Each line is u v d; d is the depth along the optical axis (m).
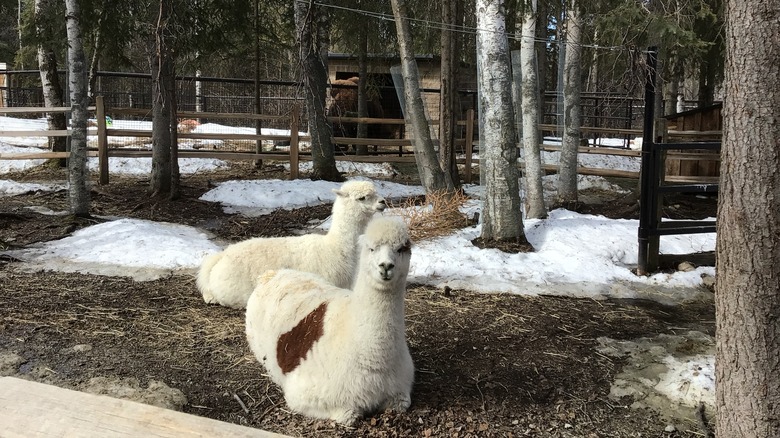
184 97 20.02
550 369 4.52
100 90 20.38
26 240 7.71
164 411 1.79
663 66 11.02
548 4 11.14
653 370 4.55
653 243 7.19
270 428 3.50
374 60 17.28
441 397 3.96
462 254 7.44
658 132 7.35
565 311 5.85
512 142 7.64
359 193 5.39
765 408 2.54
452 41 9.24
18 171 13.58
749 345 2.55
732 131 2.53
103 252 7.18
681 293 6.62
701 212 11.27
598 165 17.12
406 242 3.37
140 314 5.36
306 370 3.58
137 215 9.49
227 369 4.30
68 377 4.06
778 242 2.45
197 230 8.80
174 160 10.41
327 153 12.73
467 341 4.97
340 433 3.42
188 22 9.31
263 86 21.66
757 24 2.39
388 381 3.54
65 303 5.53
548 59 22.81
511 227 7.72
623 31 9.59
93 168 13.88
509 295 6.26
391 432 3.46
